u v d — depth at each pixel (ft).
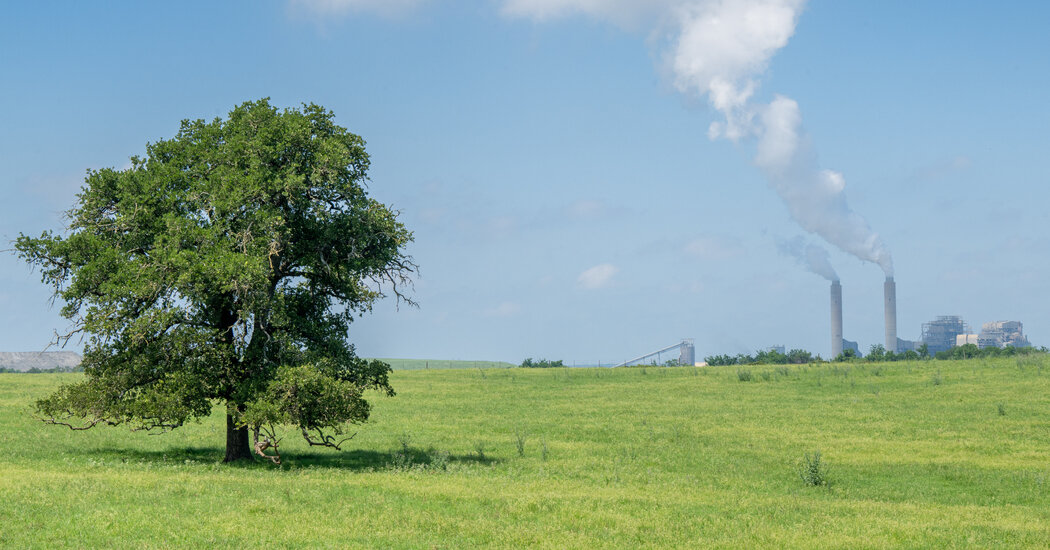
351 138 101.24
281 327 98.37
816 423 144.66
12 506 59.21
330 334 101.60
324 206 99.09
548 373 255.29
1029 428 132.57
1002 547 56.13
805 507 72.54
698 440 127.24
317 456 109.91
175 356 91.50
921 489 87.97
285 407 89.45
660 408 170.19
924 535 59.67
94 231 97.60
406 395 198.08
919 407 159.43
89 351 93.20
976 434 128.77
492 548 53.06
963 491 87.20
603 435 134.00
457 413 165.37
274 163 97.40
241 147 95.20
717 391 197.67
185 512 60.39
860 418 148.97
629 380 231.30
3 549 47.75
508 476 91.40
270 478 81.71
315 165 95.20
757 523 63.87
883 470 100.48
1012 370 204.44
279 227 93.86
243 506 63.21
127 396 93.40
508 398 191.93
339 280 100.32
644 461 107.14
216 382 94.53
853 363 252.21
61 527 53.62
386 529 57.47
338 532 55.57
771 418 151.94
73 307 92.58
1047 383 179.63
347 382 96.63
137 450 109.60
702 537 58.23
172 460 100.22
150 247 95.86
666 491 81.30
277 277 100.01
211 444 120.26
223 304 94.38
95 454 103.55
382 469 96.17
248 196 92.43
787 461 107.65
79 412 92.53
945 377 199.11
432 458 101.04
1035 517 71.10
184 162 98.89
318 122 101.81
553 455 112.98
